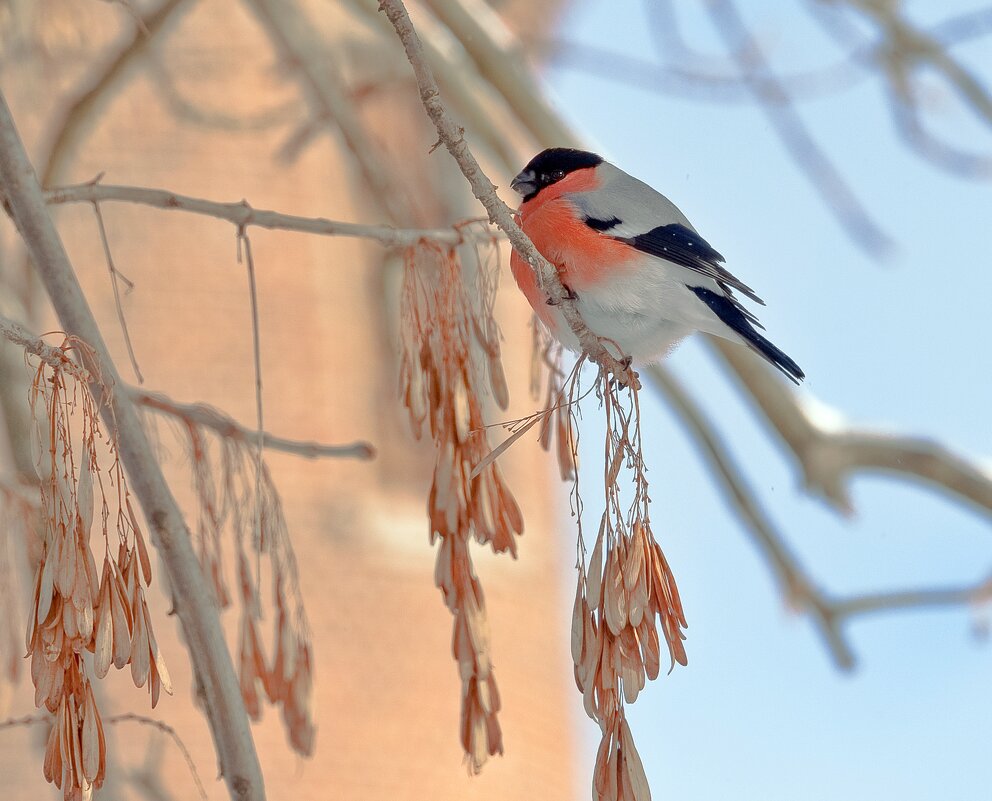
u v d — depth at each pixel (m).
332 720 14.21
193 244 14.83
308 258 15.27
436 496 6.25
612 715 5.12
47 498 4.94
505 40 12.91
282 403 14.81
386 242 6.59
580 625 5.21
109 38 12.84
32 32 12.34
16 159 5.82
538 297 7.28
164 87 12.95
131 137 14.89
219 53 15.33
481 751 6.07
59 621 4.79
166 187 14.85
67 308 5.88
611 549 5.26
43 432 7.92
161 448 7.46
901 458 12.28
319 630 14.29
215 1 15.46
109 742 8.13
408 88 16.70
